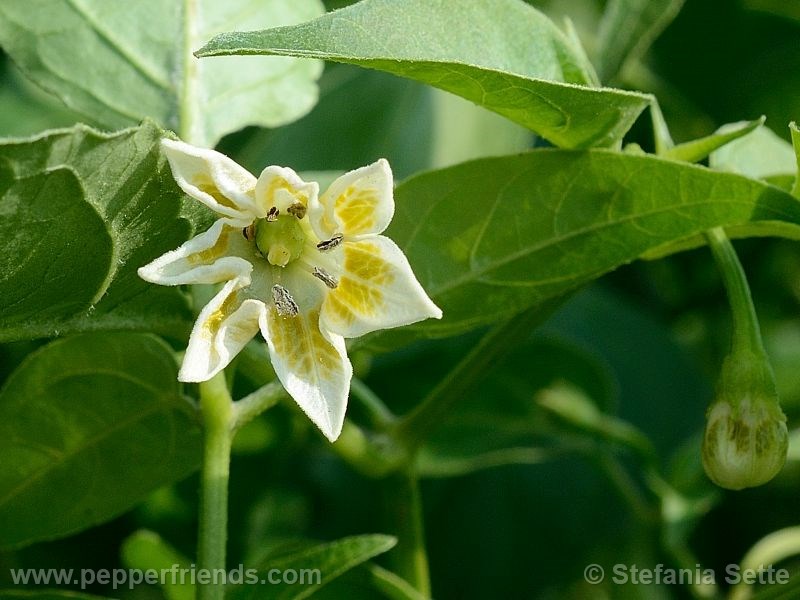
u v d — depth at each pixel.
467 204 0.19
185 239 0.18
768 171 0.21
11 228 0.17
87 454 0.20
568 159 0.18
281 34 0.16
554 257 0.19
